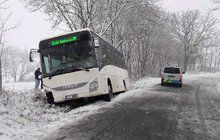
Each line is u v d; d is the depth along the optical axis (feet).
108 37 100.42
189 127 26.08
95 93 36.06
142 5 85.05
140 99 45.11
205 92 67.15
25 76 229.25
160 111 34.09
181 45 229.45
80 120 27.84
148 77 133.49
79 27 79.77
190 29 213.25
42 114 32.65
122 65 63.26
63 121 27.84
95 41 36.32
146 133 23.17
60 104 39.09
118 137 21.70
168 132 23.81
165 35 181.37
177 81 81.76
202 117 31.53
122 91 59.98
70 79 36.22
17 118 28.35
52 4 72.13
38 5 71.51
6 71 221.05
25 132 23.12
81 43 37.17
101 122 26.86
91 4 72.84
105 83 39.22
